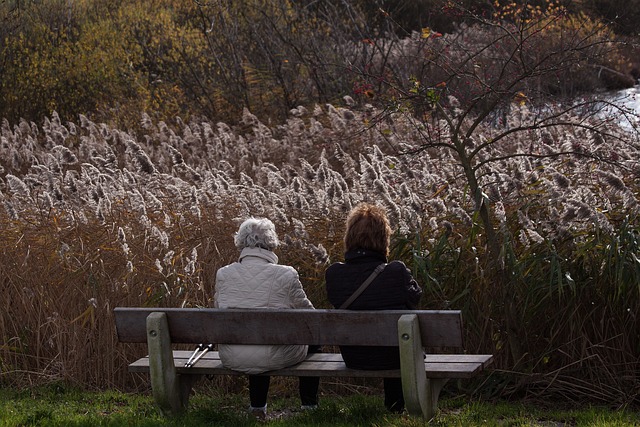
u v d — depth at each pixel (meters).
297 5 26.66
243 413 8.12
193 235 11.05
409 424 7.19
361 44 24.92
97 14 29.78
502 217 9.20
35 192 12.49
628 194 9.09
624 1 26.12
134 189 11.73
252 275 7.75
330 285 7.64
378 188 10.41
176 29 27.03
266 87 24.98
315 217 10.87
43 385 9.61
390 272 7.52
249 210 11.13
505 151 15.48
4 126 22.66
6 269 10.31
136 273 10.00
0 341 10.00
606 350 9.16
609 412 8.43
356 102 21.19
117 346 9.73
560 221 9.27
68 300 9.99
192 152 19.47
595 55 11.52
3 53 26.30
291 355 7.68
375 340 7.24
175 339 7.77
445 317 7.09
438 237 9.82
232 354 7.68
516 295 9.20
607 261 9.01
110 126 24.08
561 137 12.49
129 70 26.31
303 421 7.77
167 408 7.81
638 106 23.67
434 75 19.33
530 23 12.34
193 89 25.73
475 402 8.80
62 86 26.08
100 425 7.81
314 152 18.53
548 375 9.17
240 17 26.30
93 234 10.83
